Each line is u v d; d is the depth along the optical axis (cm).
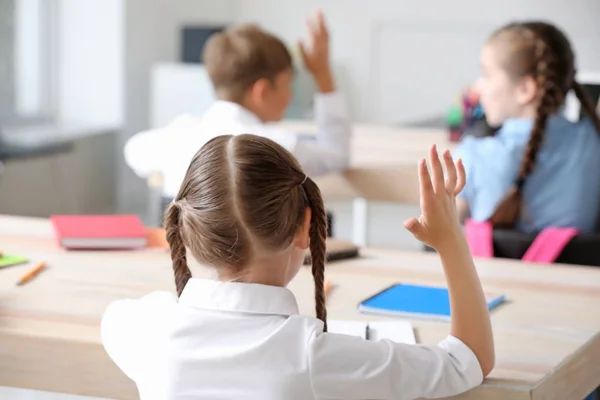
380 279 217
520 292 209
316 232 154
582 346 173
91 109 688
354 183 331
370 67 769
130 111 700
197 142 295
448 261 155
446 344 151
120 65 681
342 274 221
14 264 221
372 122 774
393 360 143
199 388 147
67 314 185
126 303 162
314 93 693
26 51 620
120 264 224
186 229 153
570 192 288
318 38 322
